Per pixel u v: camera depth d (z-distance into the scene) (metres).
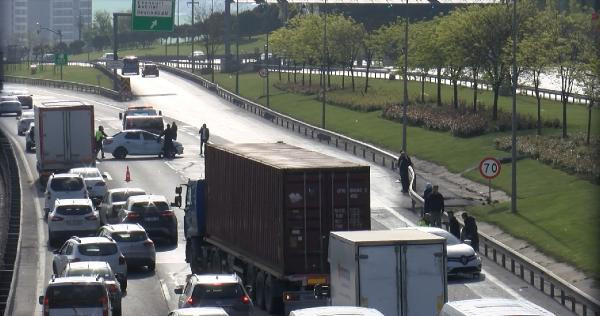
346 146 159.12
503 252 80.62
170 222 93.44
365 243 52.25
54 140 128.00
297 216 62.62
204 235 80.00
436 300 52.62
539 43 149.00
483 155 140.38
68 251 73.50
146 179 133.38
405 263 52.50
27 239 96.00
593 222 93.81
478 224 101.44
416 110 183.88
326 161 66.44
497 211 105.38
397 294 52.38
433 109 183.62
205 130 160.38
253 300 68.62
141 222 92.56
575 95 181.38
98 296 56.00
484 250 88.88
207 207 77.75
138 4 184.88
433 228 80.00
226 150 73.94
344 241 54.00
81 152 128.75
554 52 145.00
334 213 63.03
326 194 62.94
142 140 156.62
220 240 74.75
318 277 62.72
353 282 52.62
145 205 93.19
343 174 63.12
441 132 166.12
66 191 107.25
